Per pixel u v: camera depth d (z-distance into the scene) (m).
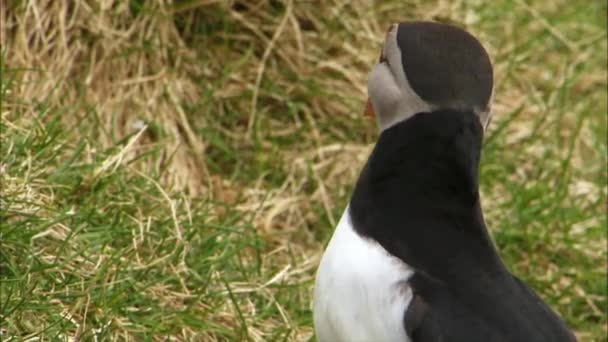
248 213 13.36
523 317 8.42
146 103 13.63
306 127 14.52
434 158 8.51
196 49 14.43
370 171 8.73
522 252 14.03
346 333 8.47
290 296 12.23
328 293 8.57
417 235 8.53
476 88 8.53
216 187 13.70
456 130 8.45
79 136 12.74
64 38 13.13
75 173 11.92
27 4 12.92
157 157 13.21
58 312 10.66
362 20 15.23
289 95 14.66
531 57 16.31
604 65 16.56
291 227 13.61
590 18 17.08
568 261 13.98
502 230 14.00
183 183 13.23
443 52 8.57
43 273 10.95
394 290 8.34
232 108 14.43
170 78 13.93
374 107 8.78
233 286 11.92
